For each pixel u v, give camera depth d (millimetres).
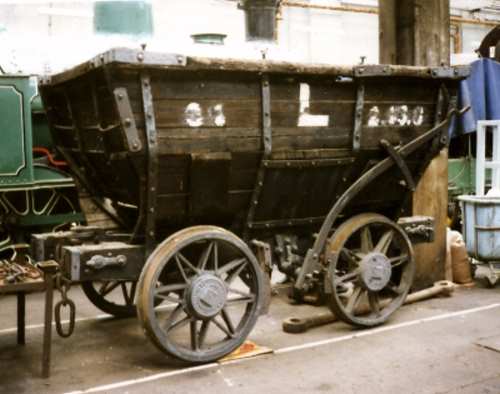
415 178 5602
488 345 4711
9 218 6906
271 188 4762
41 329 5309
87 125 4738
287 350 4664
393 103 5180
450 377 4113
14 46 9617
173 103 4207
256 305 4551
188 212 4543
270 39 9516
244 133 4492
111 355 4617
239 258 4738
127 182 4426
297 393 3891
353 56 15156
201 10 13016
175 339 4910
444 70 5234
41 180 6887
